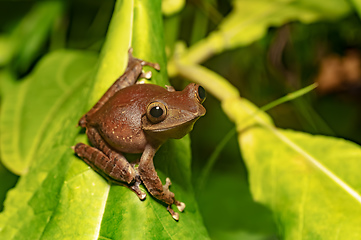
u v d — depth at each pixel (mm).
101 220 330
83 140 344
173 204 336
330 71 484
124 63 346
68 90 408
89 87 355
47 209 337
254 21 417
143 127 326
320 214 348
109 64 347
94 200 333
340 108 501
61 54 430
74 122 352
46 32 453
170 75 401
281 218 356
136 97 332
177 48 409
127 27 350
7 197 347
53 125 383
